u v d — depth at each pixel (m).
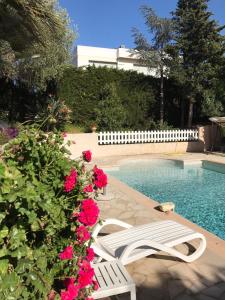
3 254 1.64
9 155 2.27
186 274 3.80
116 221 4.48
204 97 16.83
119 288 2.94
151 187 10.20
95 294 2.84
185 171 12.59
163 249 3.77
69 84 16.45
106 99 16.12
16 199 1.70
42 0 7.20
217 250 4.45
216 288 3.49
